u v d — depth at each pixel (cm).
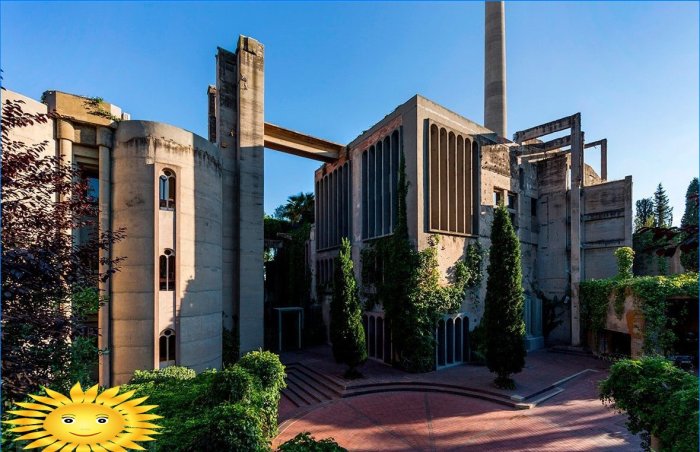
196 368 1839
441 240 2434
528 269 3094
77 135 1719
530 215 3167
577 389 1905
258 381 1177
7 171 775
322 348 3164
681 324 2345
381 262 2622
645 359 1007
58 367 875
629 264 2541
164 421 925
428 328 2269
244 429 788
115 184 1733
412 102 2392
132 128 1753
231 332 2383
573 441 1318
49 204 919
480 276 2620
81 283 995
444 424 1495
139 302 1677
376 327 2589
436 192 2447
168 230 1780
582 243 3016
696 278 2106
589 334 2738
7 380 698
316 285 3725
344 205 3212
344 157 3231
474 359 2464
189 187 1872
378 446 1320
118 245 1691
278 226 5022
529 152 3197
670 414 832
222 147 2444
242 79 2503
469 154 2695
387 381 2005
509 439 1348
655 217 6512
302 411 1705
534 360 2519
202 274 1925
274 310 3231
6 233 753
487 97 3969
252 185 2522
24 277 706
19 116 839
